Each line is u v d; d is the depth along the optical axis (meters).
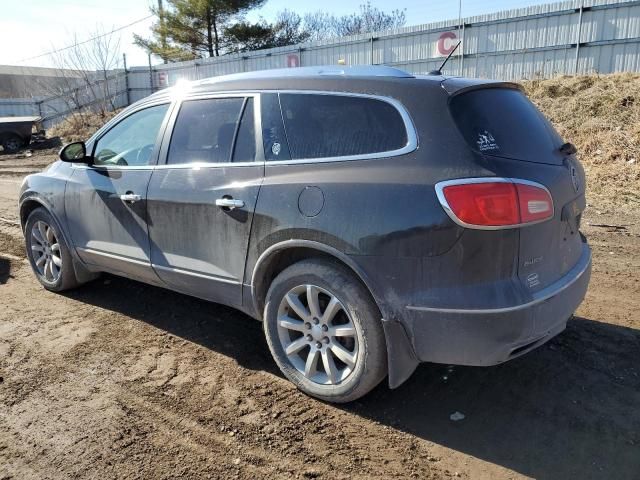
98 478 2.60
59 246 4.78
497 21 18.20
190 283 3.75
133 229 4.03
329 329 3.11
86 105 28.66
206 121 3.72
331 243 2.93
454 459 2.72
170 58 35.72
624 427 2.95
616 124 11.63
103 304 4.73
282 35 35.59
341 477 2.60
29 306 4.71
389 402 3.21
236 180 3.40
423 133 2.82
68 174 4.59
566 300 2.97
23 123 21.86
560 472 2.62
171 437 2.90
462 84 2.98
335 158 3.05
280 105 3.37
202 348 3.91
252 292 3.40
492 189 2.61
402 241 2.73
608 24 16.06
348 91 3.12
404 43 20.88
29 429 2.98
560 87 14.26
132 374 3.55
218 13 33.19
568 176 3.12
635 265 5.57
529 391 3.30
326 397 3.18
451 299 2.67
